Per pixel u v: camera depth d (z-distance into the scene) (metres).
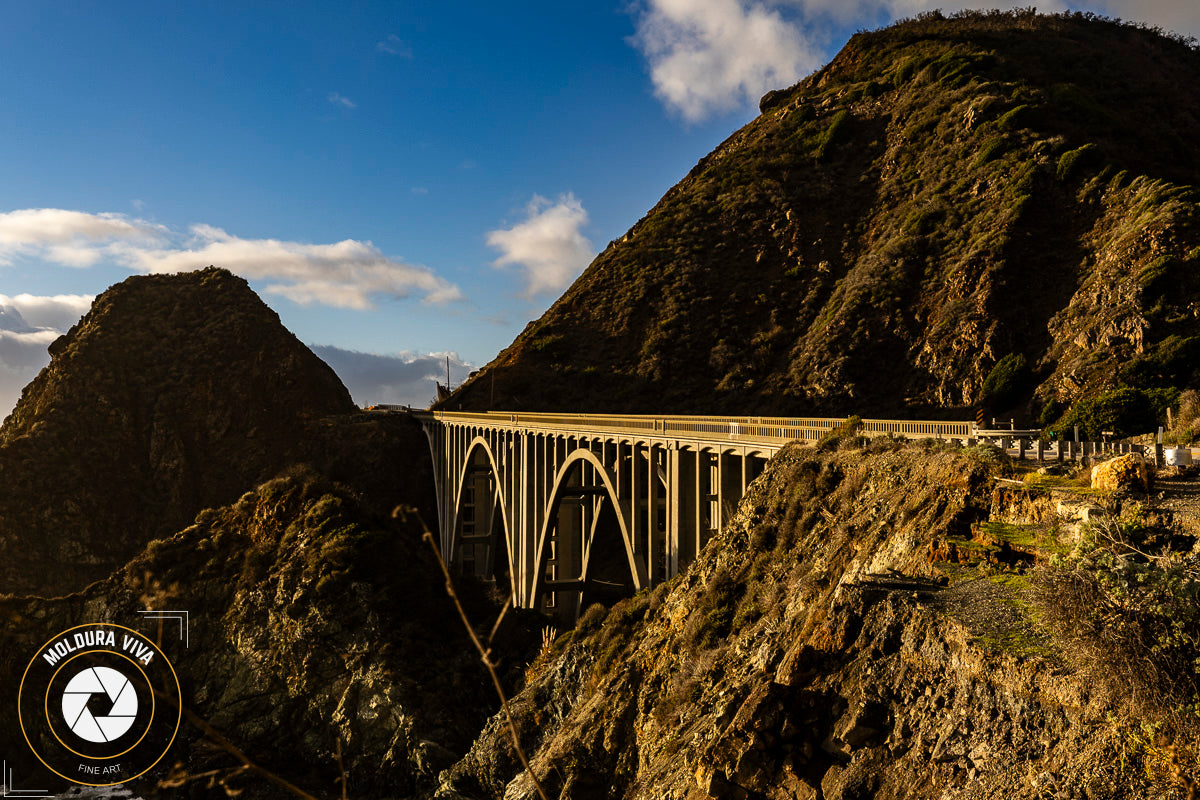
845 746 10.41
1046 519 13.20
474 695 36.00
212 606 42.53
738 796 10.93
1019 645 9.46
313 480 47.88
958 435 22.91
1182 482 14.16
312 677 37.22
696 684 18.41
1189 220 49.72
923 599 11.27
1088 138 67.94
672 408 70.69
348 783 33.47
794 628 15.90
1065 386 46.56
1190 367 41.62
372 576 40.53
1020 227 60.84
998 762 8.73
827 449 24.48
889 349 62.03
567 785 20.39
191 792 33.62
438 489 78.88
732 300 79.25
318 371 105.56
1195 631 7.85
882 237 73.94
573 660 28.23
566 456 42.97
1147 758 7.59
